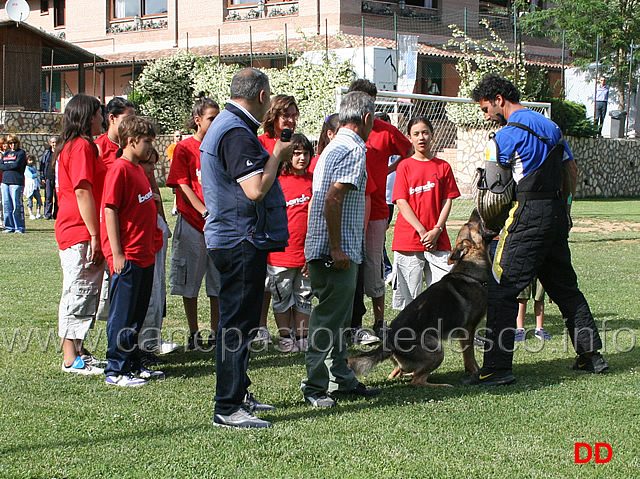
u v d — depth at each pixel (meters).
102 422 3.96
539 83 20.86
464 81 19.83
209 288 5.79
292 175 5.68
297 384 4.79
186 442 3.68
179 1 28.67
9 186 12.99
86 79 29.81
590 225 14.60
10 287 7.97
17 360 5.21
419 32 25.83
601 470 3.36
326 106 17.31
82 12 31.52
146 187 4.74
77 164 4.72
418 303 4.86
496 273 4.79
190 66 23.56
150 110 23.44
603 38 25.98
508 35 27.20
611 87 26.23
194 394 4.52
